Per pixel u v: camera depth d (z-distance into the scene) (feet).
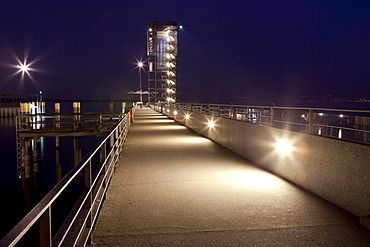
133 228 18.80
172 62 228.63
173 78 228.43
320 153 24.77
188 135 70.18
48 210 9.13
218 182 29.32
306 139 26.89
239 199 24.22
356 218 20.30
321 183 24.64
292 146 29.37
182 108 106.52
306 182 26.86
